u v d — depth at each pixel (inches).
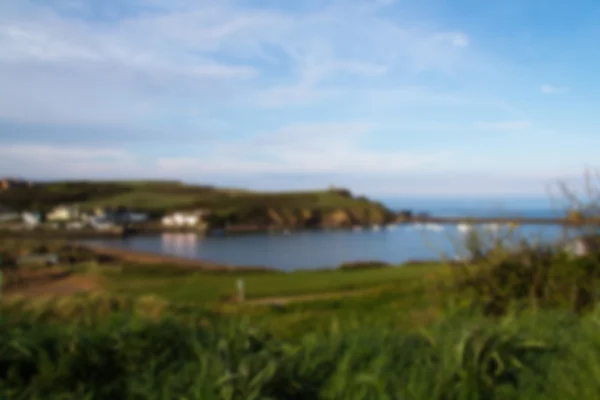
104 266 1713.8
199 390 104.7
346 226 6200.8
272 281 1008.9
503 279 253.1
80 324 133.6
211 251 3713.1
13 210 6087.6
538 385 118.6
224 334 132.2
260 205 6589.6
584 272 243.0
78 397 105.3
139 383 110.7
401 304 288.2
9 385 105.9
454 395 112.0
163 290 919.0
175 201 7012.8
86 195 7327.8
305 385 111.7
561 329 152.3
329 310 454.9
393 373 117.3
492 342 126.3
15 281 1293.1
